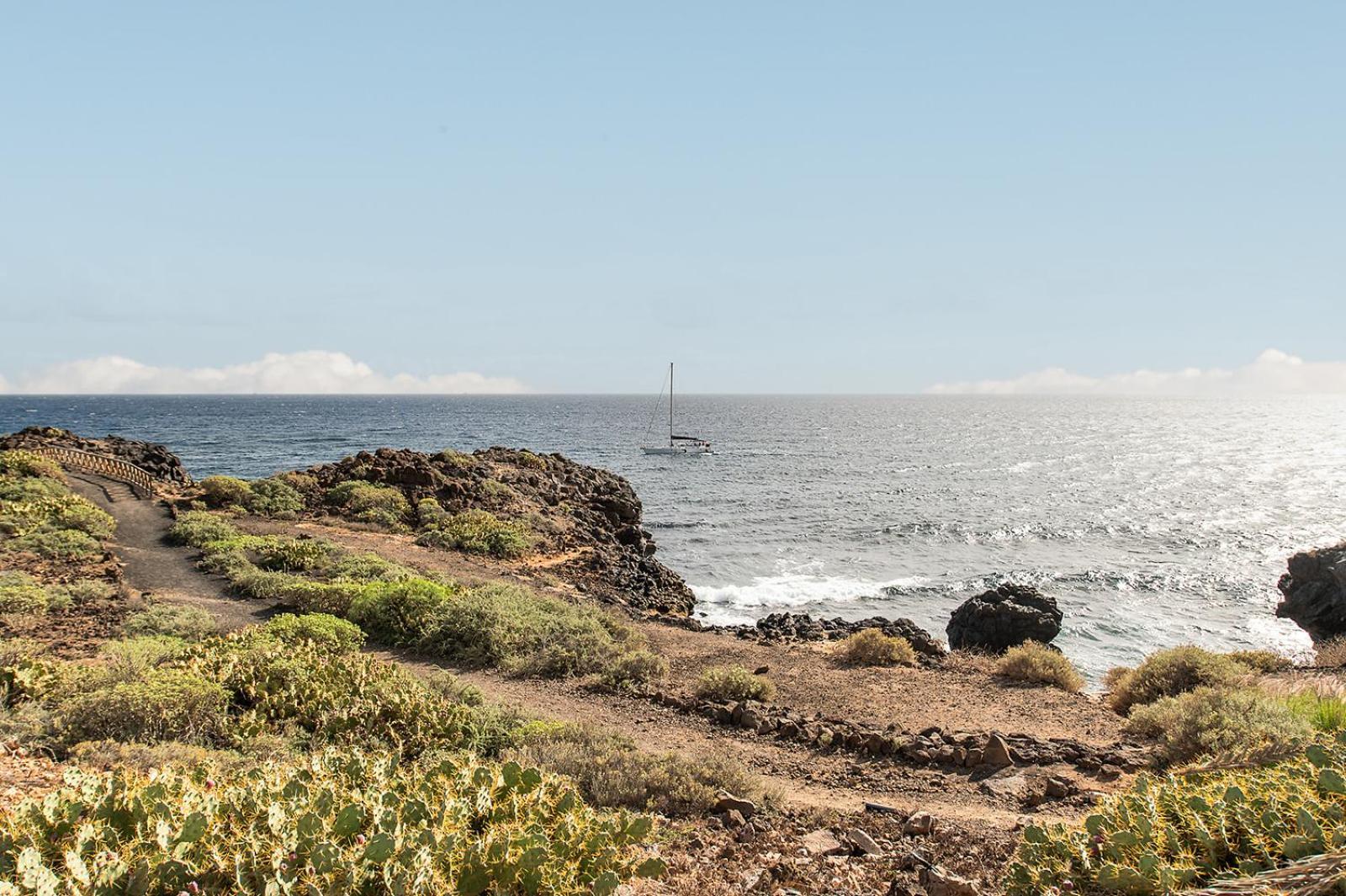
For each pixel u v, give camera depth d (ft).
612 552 118.21
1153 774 35.50
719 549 173.27
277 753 33.27
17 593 57.57
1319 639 104.68
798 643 72.54
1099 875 17.62
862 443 533.55
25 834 16.43
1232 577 157.17
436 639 60.34
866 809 31.37
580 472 166.91
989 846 26.61
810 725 44.06
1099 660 107.76
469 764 24.76
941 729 43.52
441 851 17.83
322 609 67.00
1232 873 17.19
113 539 88.38
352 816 17.94
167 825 16.70
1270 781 20.16
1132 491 293.23
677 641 70.54
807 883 22.80
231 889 15.69
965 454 453.17
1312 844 17.02
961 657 65.31
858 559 167.73
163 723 34.91
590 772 32.58
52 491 102.83
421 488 122.42
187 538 90.07
